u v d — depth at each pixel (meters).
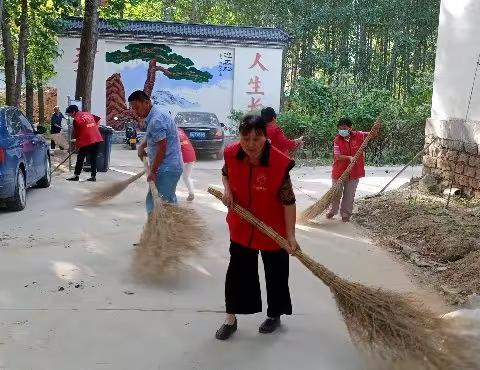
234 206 4.04
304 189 11.10
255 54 21.81
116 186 8.30
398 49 26.02
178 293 5.05
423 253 6.34
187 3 30.95
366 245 6.83
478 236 6.43
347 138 7.93
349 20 25.64
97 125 11.48
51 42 18.08
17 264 5.75
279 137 7.23
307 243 6.90
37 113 26.53
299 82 19.94
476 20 8.49
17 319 4.42
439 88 9.49
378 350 3.67
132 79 21.55
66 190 10.21
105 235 6.94
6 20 15.29
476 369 3.36
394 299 3.71
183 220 5.47
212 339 4.16
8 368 3.67
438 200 8.45
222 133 16.78
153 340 4.12
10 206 8.34
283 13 25.88
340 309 3.83
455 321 3.60
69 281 5.28
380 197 9.28
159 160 5.95
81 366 3.72
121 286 5.18
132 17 29.44
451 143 8.94
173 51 21.58
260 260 6.11
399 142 17.27
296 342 4.13
